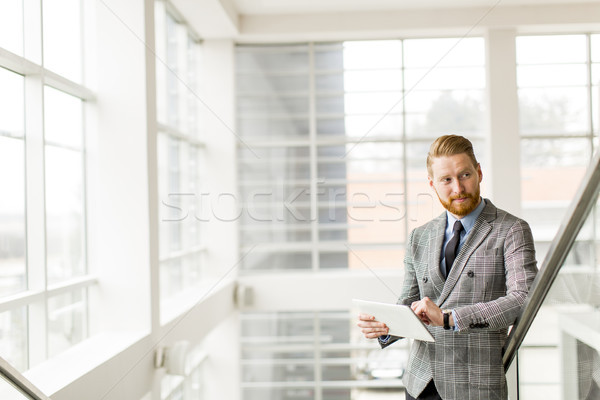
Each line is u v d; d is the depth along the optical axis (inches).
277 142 257.8
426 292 62.7
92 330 138.9
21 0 113.3
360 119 259.1
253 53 257.6
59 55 127.6
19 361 108.4
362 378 267.6
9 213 108.1
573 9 230.5
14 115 110.7
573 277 51.9
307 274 247.6
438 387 60.1
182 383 214.2
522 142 253.6
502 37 235.3
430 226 64.7
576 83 248.5
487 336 59.1
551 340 55.8
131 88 139.3
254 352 266.5
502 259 58.8
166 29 199.0
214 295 203.5
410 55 255.8
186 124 223.5
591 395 50.7
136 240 139.3
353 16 238.4
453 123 256.4
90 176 140.2
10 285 107.9
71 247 132.3
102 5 139.1
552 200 253.3
